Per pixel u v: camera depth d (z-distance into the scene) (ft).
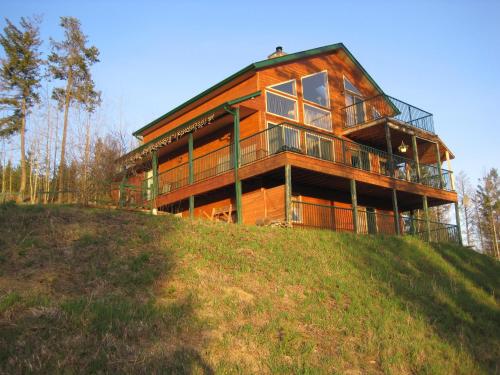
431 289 34.60
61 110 97.91
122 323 19.70
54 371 16.15
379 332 25.31
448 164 79.30
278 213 50.47
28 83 95.50
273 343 21.63
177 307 22.50
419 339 25.55
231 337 21.04
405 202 75.36
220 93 67.62
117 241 29.78
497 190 165.68
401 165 73.82
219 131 64.95
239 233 37.65
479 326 29.91
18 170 125.18
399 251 44.98
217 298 24.79
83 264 25.88
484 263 52.08
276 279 29.86
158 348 18.66
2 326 18.24
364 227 64.90
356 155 70.79
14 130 95.45
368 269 36.09
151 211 45.52
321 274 32.58
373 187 62.44
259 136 56.29
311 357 21.25
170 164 75.87
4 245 26.86
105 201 47.80
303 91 67.72
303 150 54.39
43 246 27.43
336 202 65.31
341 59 77.46
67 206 37.42
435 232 66.80
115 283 24.27
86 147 66.28
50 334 18.16
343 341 23.71
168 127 79.41
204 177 64.90
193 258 30.01
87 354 17.48
